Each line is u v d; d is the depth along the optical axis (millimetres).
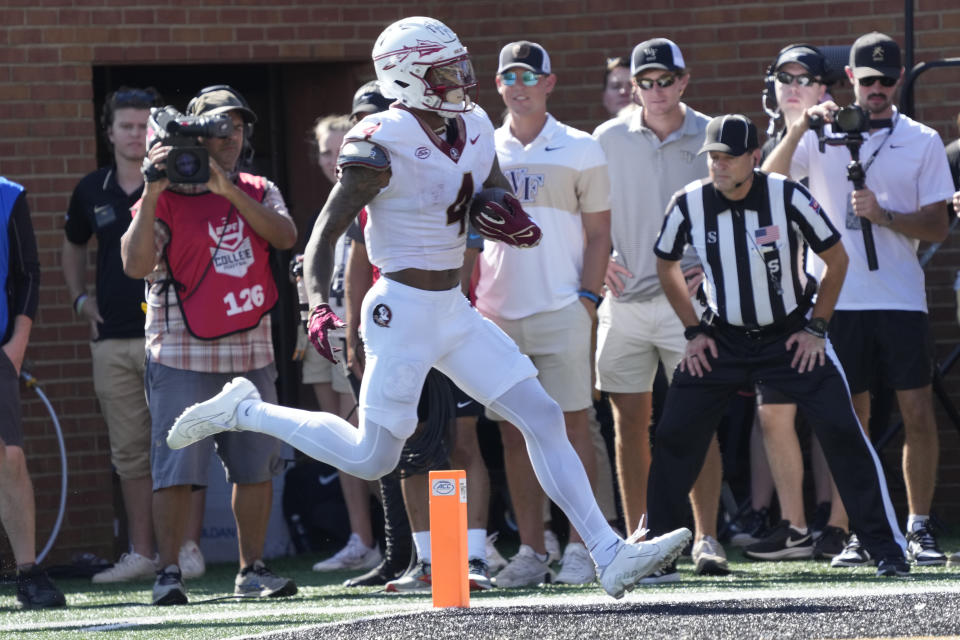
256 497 22078
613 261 24578
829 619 14828
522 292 22906
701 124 25062
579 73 32312
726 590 19469
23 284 22453
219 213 21578
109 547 31250
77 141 31406
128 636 16703
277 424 16672
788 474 25250
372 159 15344
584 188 23219
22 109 31188
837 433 21125
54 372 31016
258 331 21953
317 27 32188
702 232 21547
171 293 21609
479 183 16047
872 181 24516
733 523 29062
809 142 24734
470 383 16312
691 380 21625
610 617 15414
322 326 15680
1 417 21672
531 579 22344
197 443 21641
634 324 24328
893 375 24203
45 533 30828
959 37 30984
